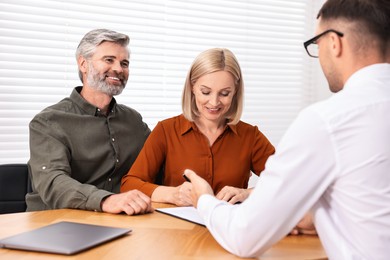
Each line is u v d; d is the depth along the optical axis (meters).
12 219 1.37
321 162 0.92
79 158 2.00
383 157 0.91
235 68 1.85
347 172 0.91
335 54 1.00
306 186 0.93
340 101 0.94
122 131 2.14
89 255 1.01
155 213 1.48
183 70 2.96
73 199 1.55
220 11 3.07
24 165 2.02
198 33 3.02
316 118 0.92
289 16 3.39
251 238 0.97
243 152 2.03
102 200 1.50
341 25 0.99
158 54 2.87
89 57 2.05
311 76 3.50
